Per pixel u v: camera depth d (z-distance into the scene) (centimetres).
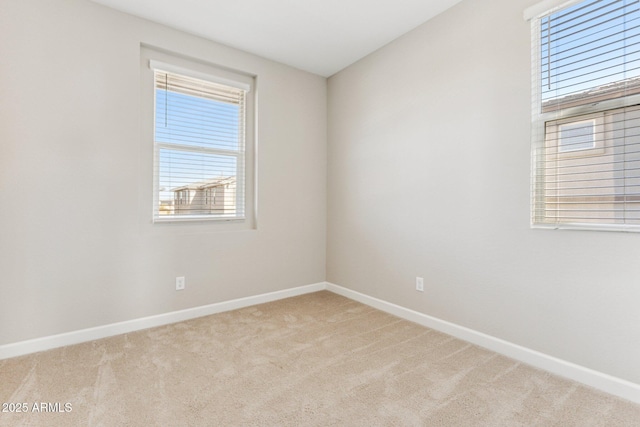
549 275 189
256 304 316
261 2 229
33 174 210
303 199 350
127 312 247
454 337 238
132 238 249
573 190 181
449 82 239
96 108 231
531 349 197
